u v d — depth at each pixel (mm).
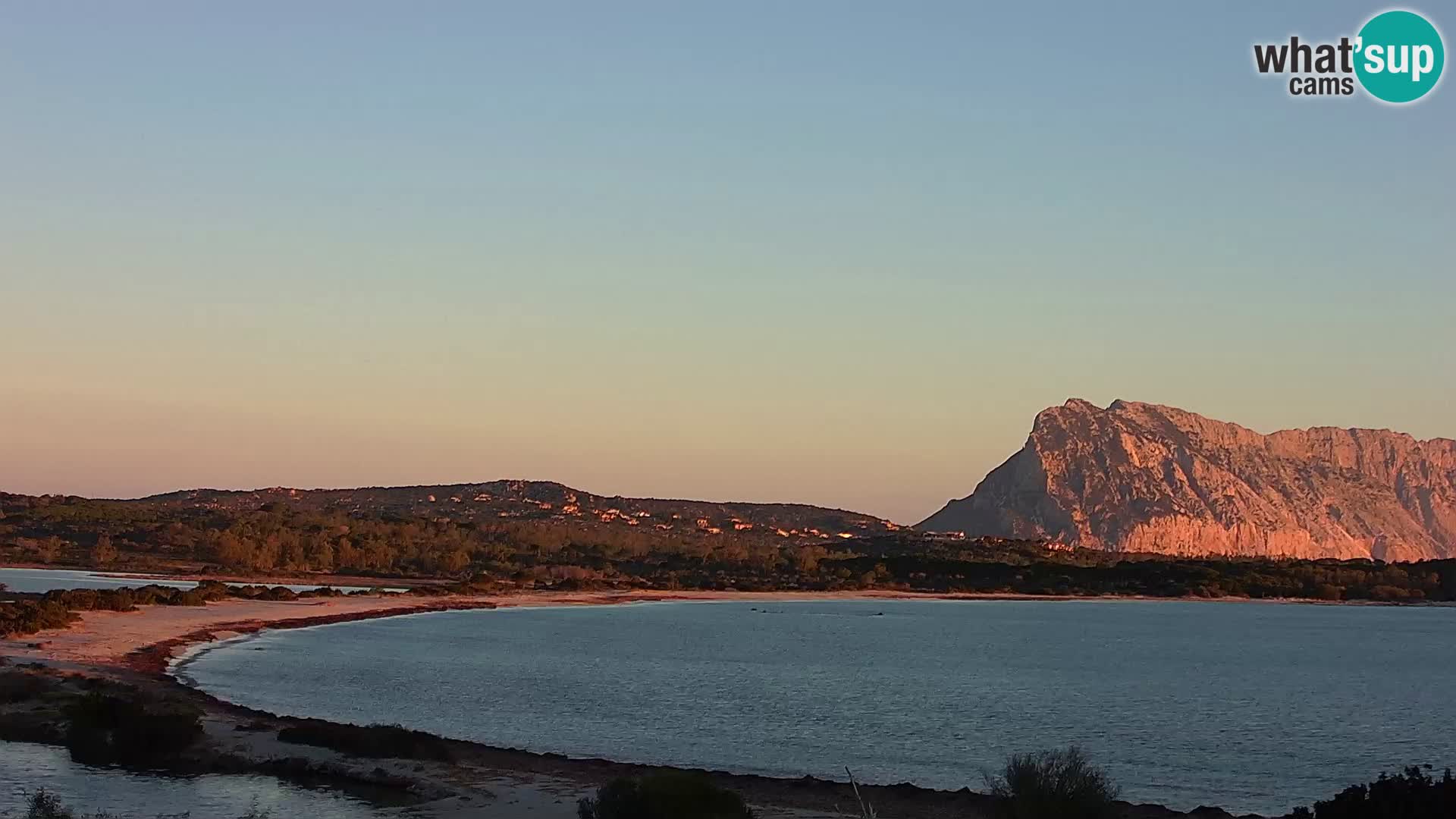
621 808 32781
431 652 103375
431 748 45125
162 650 87688
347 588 196000
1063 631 172125
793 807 38188
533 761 44781
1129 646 144875
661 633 141000
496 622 149250
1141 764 55906
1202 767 55625
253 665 84188
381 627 131375
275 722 50531
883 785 43375
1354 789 31672
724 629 153750
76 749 41750
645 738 58031
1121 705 81562
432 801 37438
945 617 199625
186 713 44219
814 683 89250
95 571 196250
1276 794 48812
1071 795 32750
